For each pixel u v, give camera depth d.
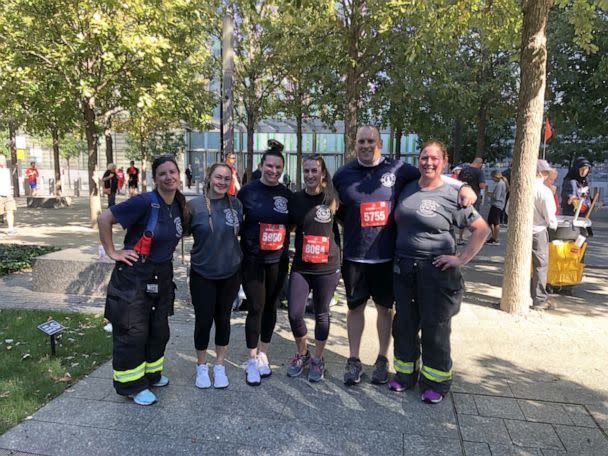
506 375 3.98
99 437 3.02
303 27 9.93
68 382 3.71
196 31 11.82
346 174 3.76
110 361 4.13
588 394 3.67
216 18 13.70
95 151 12.20
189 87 11.99
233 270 3.66
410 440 3.04
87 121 11.76
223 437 3.05
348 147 9.57
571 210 7.42
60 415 3.26
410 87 10.38
